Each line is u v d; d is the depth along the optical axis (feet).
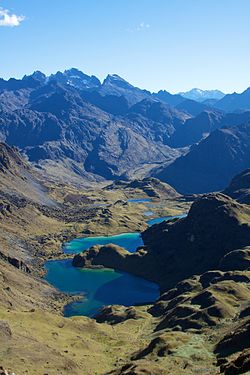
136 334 474.90
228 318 447.83
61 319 478.59
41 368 327.88
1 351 338.95
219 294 507.30
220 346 364.58
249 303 482.69
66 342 412.16
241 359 276.21
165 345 378.53
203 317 453.17
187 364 338.34
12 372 290.35
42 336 407.85
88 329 478.59
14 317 443.32
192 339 396.57
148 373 315.37
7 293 539.29
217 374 284.00
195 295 531.50
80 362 365.81
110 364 377.91
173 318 479.41
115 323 537.65
